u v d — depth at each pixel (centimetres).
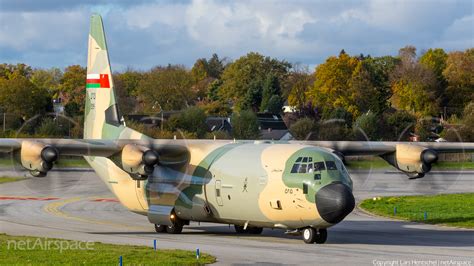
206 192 9094
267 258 7019
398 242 8562
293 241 8569
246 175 8656
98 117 10819
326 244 8244
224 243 8294
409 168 9769
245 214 8750
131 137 9938
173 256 7069
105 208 12900
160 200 9612
